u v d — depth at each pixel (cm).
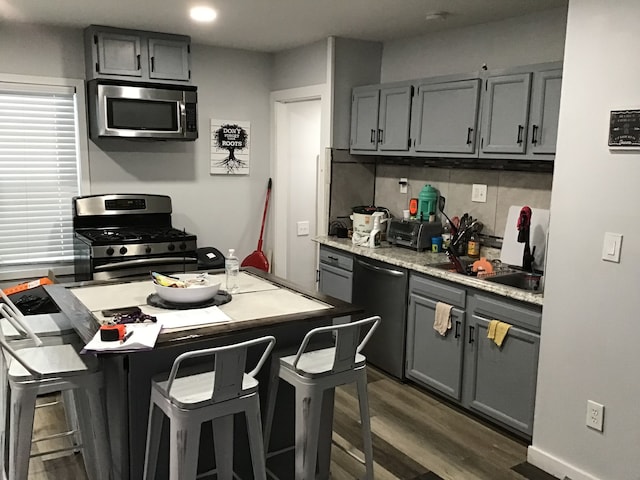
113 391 228
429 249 398
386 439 305
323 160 448
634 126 228
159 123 432
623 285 238
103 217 446
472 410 326
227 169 505
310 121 534
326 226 454
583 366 257
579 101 248
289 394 262
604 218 243
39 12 368
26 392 209
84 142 439
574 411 263
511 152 326
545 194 342
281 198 527
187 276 293
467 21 373
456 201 403
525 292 288
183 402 192
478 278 321
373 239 406
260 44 467
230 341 236
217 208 507
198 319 226
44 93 424
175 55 431
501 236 371
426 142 381
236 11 357
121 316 223
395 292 372
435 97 371
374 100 420
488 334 306
